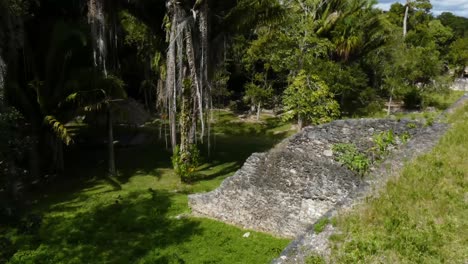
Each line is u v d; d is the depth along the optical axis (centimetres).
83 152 2156
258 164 1185
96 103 1566
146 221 1264
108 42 1959
